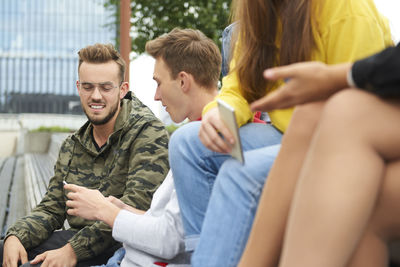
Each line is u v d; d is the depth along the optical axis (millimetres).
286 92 1133
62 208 2512
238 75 1686
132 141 2316
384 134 980
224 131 1391
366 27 1514
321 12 1569
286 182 1179
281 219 1184
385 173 1021
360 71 994
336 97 1027
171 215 1718
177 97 2031
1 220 4188
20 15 54844
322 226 967
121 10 6297
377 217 1036
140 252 1820
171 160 1672
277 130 1696
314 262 969
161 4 8273
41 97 36656
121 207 2059
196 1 8023
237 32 1864
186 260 1794
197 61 1992
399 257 1156
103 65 2355
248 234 1360
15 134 15094
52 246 2418
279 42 1650
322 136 1008
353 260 1049
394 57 935
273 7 1620
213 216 1400
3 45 54156
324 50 1572
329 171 981
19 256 2291
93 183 2402
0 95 36469
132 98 2512
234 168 1403
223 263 1359
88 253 2125
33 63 37344
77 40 55094
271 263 1197
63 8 54500
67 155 2502
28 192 5504
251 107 1185
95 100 2336
